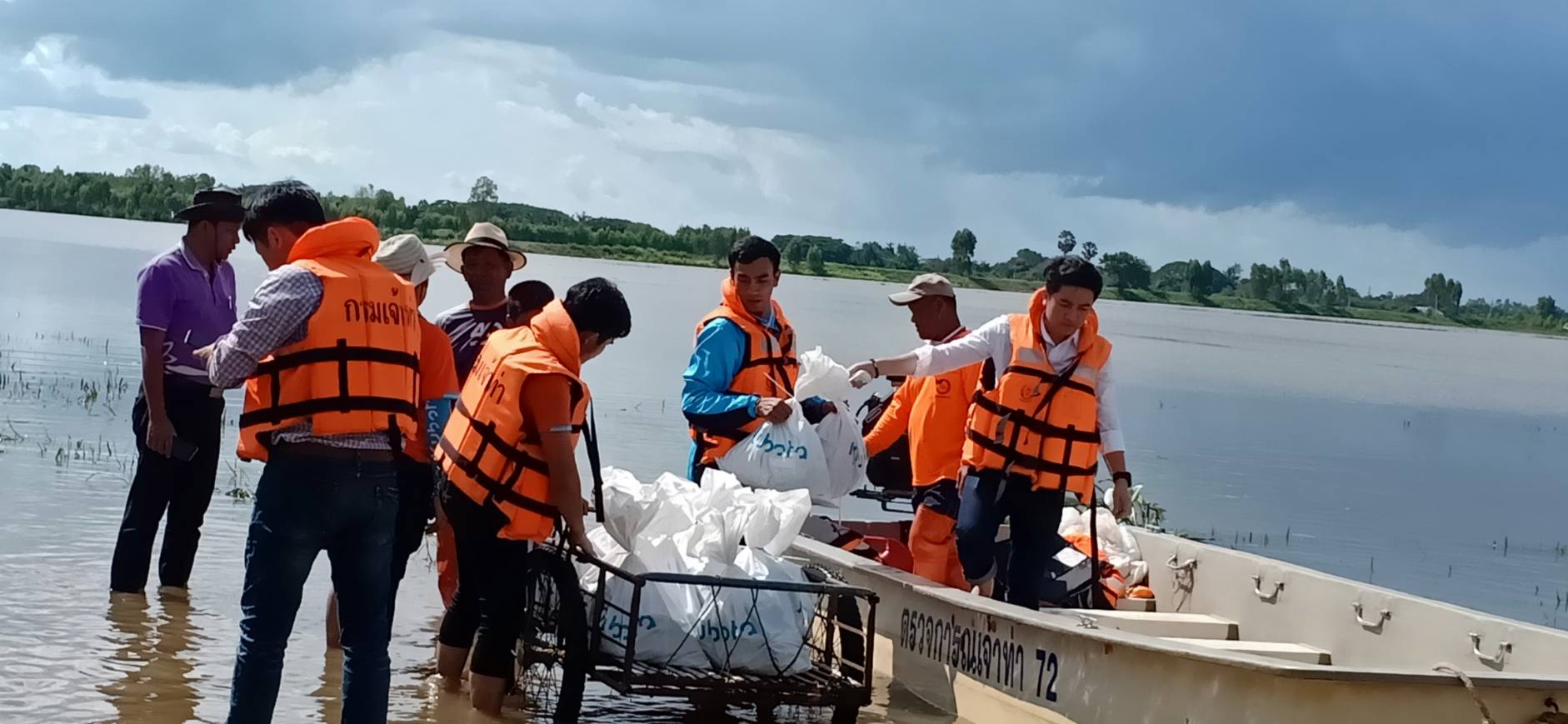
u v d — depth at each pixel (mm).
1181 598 7426
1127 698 5273
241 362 4457
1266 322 104000
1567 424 35344
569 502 5340
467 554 5543
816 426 7078
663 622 5480
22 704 5414
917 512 7105
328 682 6020
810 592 5500
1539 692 4656
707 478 6082
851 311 50594
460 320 7180
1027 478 6391
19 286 31406
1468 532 15320
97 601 7008
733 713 6199
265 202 4930
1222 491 16781
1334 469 20500
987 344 6543
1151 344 58219
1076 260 6348
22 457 10953
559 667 6379
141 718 5348
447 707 5836
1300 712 4707
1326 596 6445
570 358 5418
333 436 4535
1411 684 4676
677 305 43719
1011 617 5820
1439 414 35156
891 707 6375
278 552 4531
